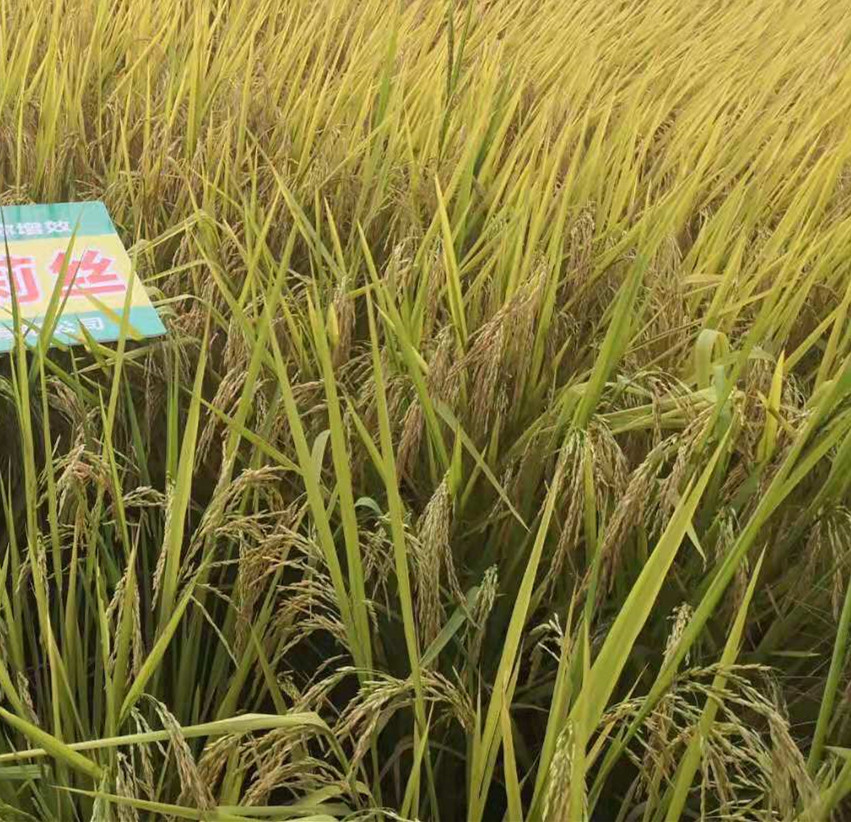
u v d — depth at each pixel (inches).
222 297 95.7
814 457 58.8
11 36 154.2
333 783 55.4
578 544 79.9
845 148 117.3
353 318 90.1
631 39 187.5
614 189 125.4
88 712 69.6
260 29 180.1
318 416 81.1
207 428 75.3
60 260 89.9
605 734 53.6
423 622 64.7
